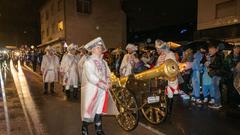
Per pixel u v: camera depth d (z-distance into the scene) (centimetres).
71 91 1091
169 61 579
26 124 655
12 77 1917
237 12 1568
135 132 589
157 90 616
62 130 608
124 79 644
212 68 786
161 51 677
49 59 1125
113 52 1611
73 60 1023
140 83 603
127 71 934
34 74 2169
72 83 1015
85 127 506
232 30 1564
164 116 619
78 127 631
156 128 613
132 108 591
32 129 614
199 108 802
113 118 716
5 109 822
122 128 617
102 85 487
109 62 1543
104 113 508
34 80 1711
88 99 487
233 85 729
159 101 611
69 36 2880
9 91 1213
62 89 1266
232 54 819
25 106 867
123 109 611
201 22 1842
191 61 962
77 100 971
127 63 941
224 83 786
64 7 2850
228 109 762
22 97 1045
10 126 638
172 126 626
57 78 1151
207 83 852
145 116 659
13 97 1045
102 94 499
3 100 978
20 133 586
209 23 1773
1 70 2617
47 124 655
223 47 972
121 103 615
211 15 1756
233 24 1599
